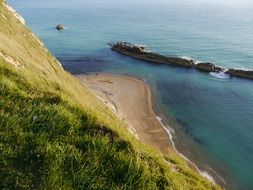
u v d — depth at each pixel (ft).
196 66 306.14
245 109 227.20
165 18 573.74
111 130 30.25
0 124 27.22
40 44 145.18
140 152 29.86
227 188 146.61
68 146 26.63
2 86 32.32
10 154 24.63
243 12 648.38
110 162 26.71
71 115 30.32
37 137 26.61
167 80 279.69
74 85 125.18
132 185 25.40
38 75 71.61
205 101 238.27
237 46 380.58
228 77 284.82
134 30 469.57
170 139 183.42
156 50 371.76
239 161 167.02
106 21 538.88
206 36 431.84
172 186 28.12
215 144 181.88
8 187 22.39
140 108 221.66
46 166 24.12
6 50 74.54
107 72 297.33
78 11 643.86
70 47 375.45
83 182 24.11
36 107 30.04
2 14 127.03
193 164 161.99
